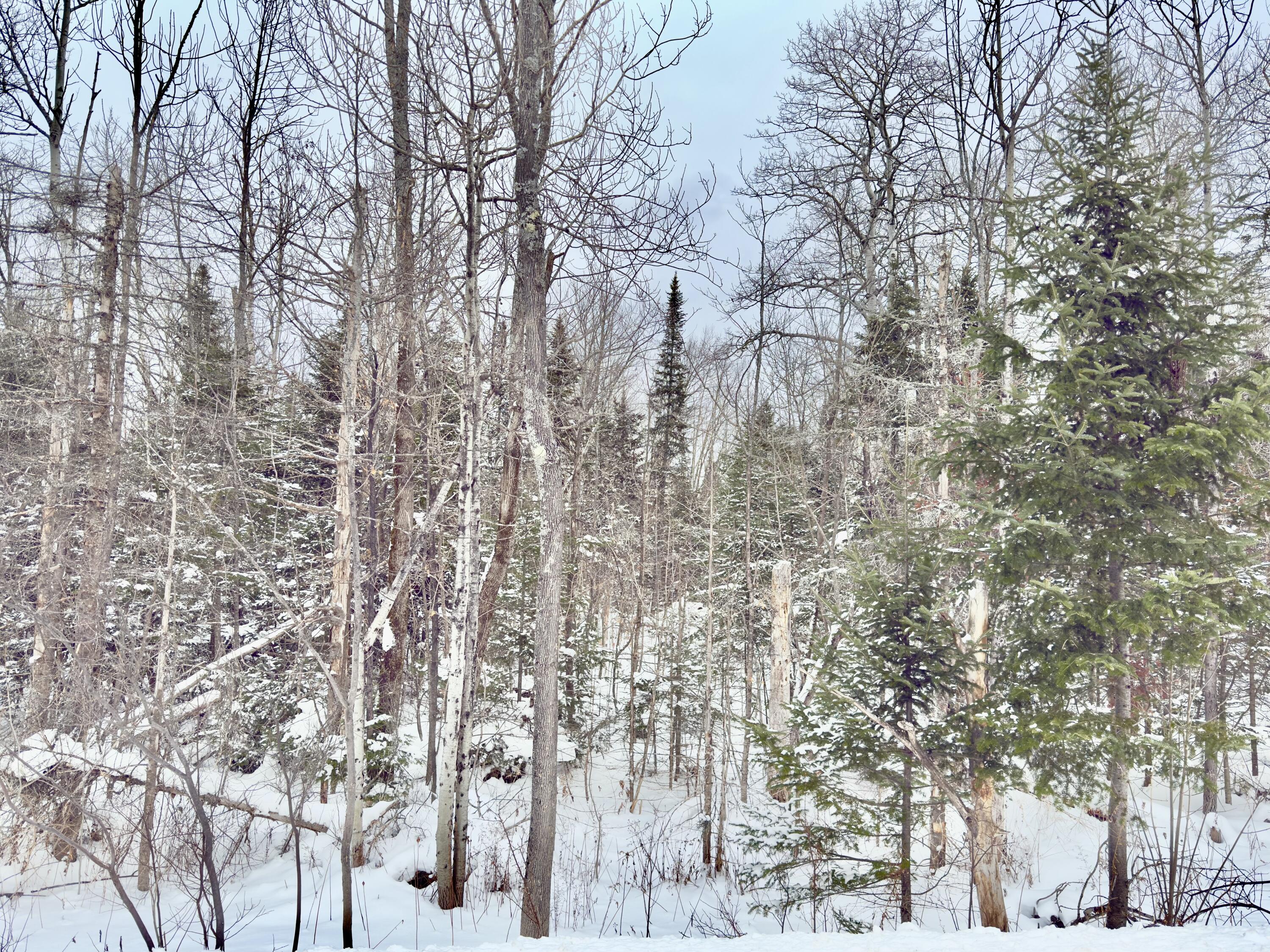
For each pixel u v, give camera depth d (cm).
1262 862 1056
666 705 2352
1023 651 840
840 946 480
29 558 1277
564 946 551
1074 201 866
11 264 1320
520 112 977
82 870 1042
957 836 1339
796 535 2262
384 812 1205
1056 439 815
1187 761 755
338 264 991
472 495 1057
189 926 889
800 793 888
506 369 1160
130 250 1280
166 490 1135
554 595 925
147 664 974
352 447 1005
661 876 1245
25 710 1011
